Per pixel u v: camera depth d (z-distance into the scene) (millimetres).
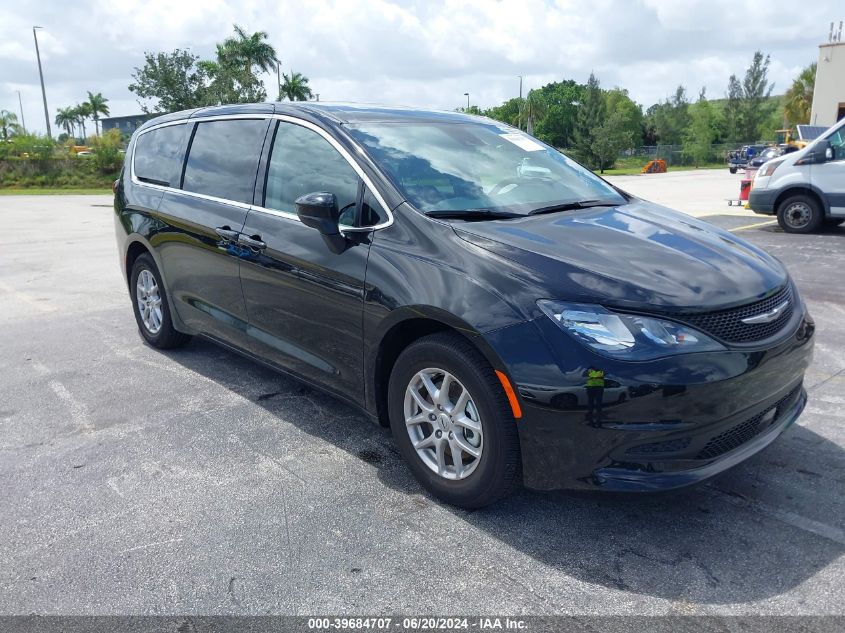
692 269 2879
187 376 4824
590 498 2715
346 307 3342
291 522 2977
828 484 3215
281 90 54625
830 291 6801
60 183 39781
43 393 4523
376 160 3451
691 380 2551
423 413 3117
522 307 2695
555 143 89750
